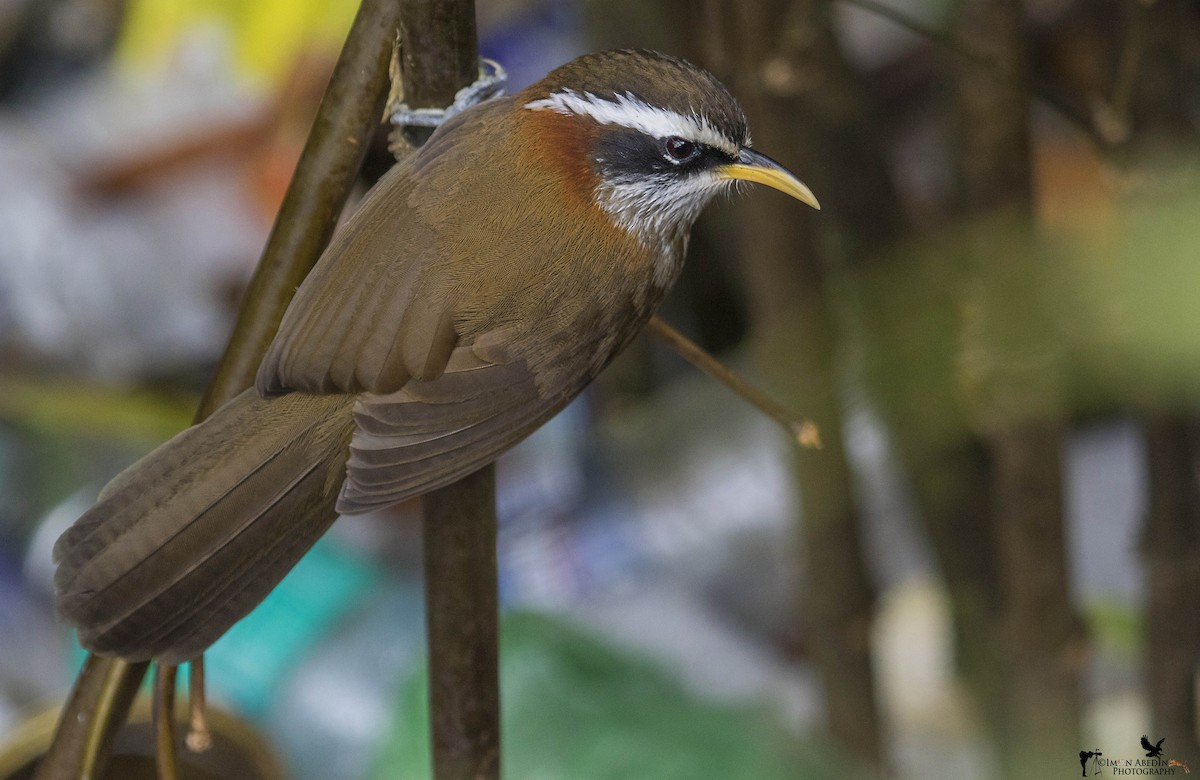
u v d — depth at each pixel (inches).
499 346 101.6
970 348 100.1
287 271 100.0
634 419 111.1
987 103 100.9
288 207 99.8
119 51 117.9
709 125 102.2
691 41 104.7
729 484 110.0
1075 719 102.4
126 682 99.7
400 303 101.4
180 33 112.9
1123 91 100.3
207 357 113.3
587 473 110.8
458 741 100.6
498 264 101.7
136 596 100.3
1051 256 98.9
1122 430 110.0
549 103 102.2
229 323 113.8
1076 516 109.0
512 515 110.3
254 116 115.0
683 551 109.8
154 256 113.2
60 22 122.7
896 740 105.8
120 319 112.7
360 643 107.4
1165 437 102.0
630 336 102.7
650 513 110.2
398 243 101.6
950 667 104.9
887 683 107.3
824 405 102.4
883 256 102.0
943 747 105.7
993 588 103.5
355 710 107.0
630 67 102.3
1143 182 99.6
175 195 115.0
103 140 116.8
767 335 102.5
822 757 99.3
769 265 102.3
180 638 100.0
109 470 111.0
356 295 101.4
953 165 102.9
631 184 102.2
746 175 102.3
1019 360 99.8
